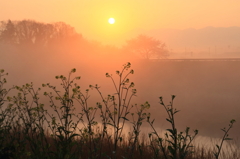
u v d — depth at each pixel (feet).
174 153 8.83
